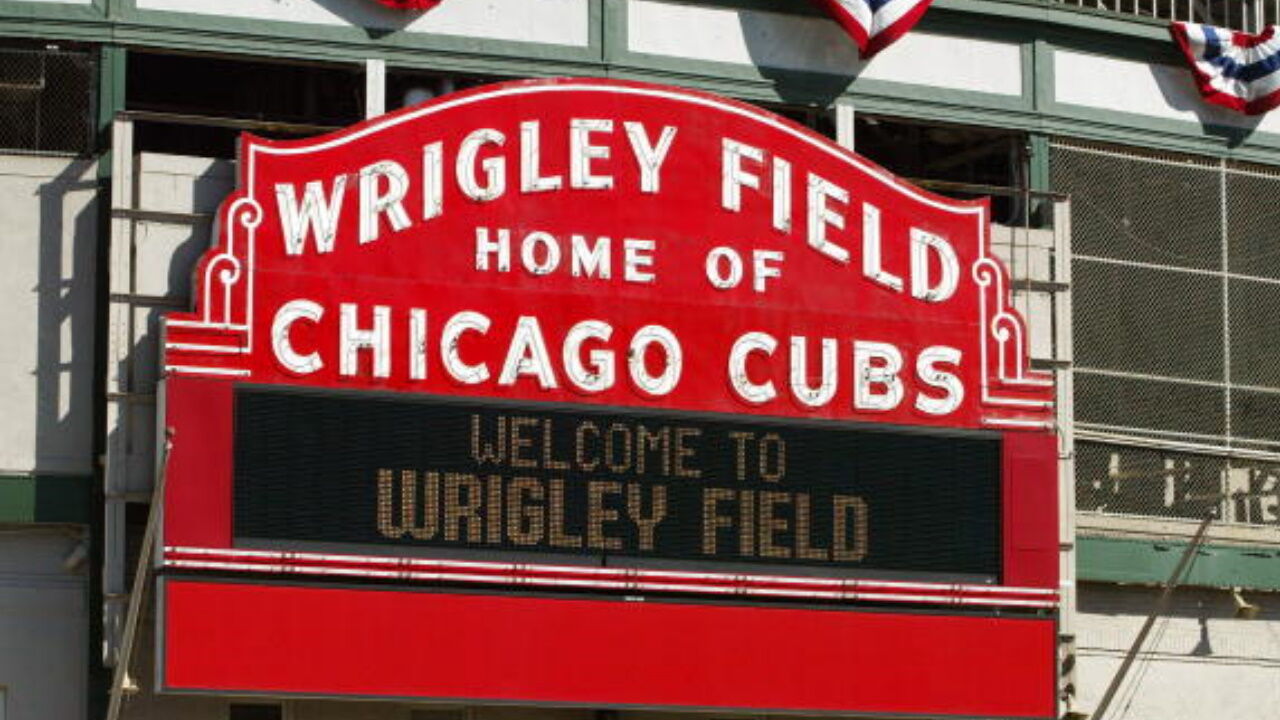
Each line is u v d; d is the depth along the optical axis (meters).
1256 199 48.16
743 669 40.25
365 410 38.88
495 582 39.06
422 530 38.81
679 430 40.34
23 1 40.81
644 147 41.06
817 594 40.56
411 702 38.69
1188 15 49.06
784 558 40.50
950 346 42.06
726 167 41.44
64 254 40.56
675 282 40.84
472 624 39.00
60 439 40.16
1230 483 47.00
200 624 37.75
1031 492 42.03
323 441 38.59
